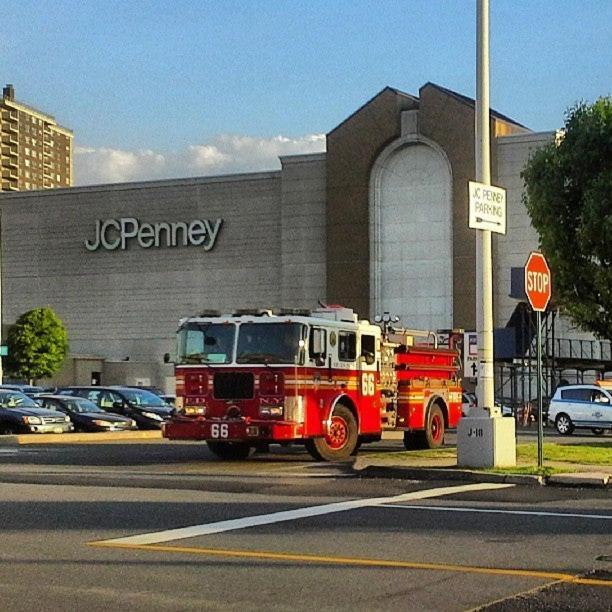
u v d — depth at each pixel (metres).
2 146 176.25
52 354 75.25
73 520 12.24
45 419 31.19
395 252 70.38
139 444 28.89
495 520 12.43
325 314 22.38
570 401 41.78
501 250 66.81
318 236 73.31
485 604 8.12
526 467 18.06
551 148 30.17
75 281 82.81
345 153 72.06
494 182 67.19
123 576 9.11
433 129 68.94
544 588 8.67
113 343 81.19
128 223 81.12
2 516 12.56
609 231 28.17
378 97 71.06
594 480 16.58
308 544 10.68
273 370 20.56
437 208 69.12
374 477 18.05
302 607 8.02
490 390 18.48
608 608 8.00
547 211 29.55
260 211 76.56
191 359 21.27
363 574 9.21
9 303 85.00
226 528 11.70
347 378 22.00
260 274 76.31
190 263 78.88
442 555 10.12
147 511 13.02
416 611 7.90
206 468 19.89
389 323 27.16
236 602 8.17
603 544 10.77
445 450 23.02
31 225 84.62
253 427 20.55
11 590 8.58
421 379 24.92
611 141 28.72
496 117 69.25
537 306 18.22
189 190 79.19
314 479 17.45
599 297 29.53
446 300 68.62
